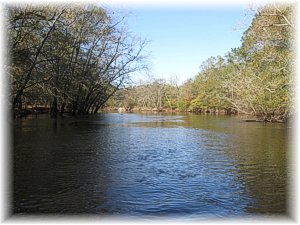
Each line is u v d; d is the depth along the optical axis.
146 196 9.04
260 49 36.84
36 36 30.05
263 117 48.75
